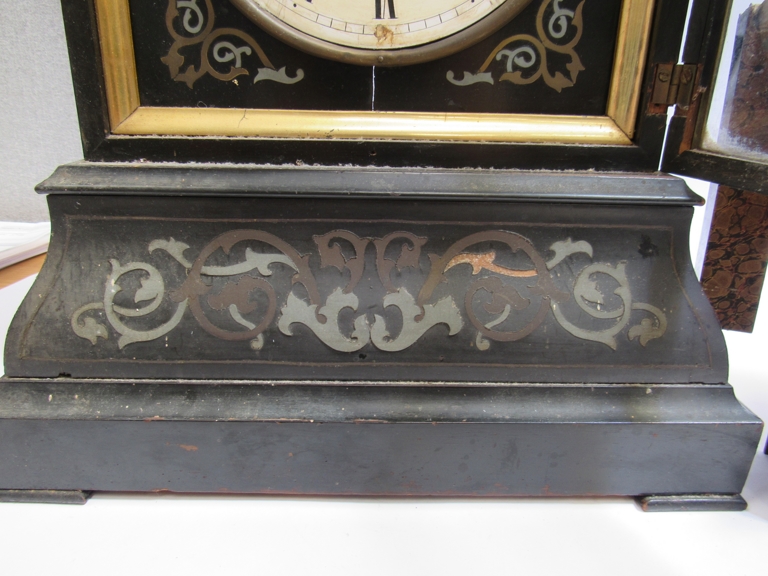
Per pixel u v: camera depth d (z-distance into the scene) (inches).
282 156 33.8
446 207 33.5
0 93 72.3
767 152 33.7
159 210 33.4
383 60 32.2
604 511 35.2
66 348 34.2
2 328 53.7
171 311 34.1
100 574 29.7
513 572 30.4
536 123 33.9
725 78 33.3
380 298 34.2
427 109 33.9
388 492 35.4
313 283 34.0
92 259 33.9
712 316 34.8
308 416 33.4
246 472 34.7
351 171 33.0
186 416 33.3
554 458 34.5
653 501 35.2
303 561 30.9
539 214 33.8
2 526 32.8
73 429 33.4
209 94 33.4
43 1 68.1
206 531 32.8
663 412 34.1
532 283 34.3
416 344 34.4
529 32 32.7
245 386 34.1
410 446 34.0
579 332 34.5
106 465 34.3
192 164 33.3
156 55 32.6
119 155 33.7
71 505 34.7
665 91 33.2
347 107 33.7
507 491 35.5
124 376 34.4
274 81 33.2
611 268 34.4
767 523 34.5
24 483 34.7
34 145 75.9
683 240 34.4
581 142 34.1
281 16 31.5
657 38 32.4
